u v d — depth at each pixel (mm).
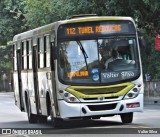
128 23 22984
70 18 24062
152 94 52812
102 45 22625
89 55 22500
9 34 72375
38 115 27078
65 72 22391
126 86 22438
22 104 30062
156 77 53438
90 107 22203
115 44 22734
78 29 22641
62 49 22547
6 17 72375
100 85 22250
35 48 26203
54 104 23109
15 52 31031
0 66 88312
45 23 53531
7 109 42875
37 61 25828
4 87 97562
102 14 39094
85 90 22203
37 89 26109
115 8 37938
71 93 22203
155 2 34125
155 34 41500
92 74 22328
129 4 37312
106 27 22781
